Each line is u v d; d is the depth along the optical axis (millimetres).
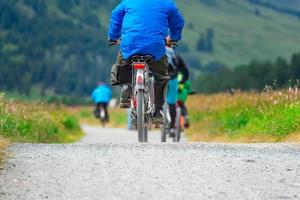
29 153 22109
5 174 18438
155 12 27797
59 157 21250
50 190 16844
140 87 27453
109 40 29062
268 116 40906
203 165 19891
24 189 16844
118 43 29172
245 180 18062
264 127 39094
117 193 16594
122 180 17938
